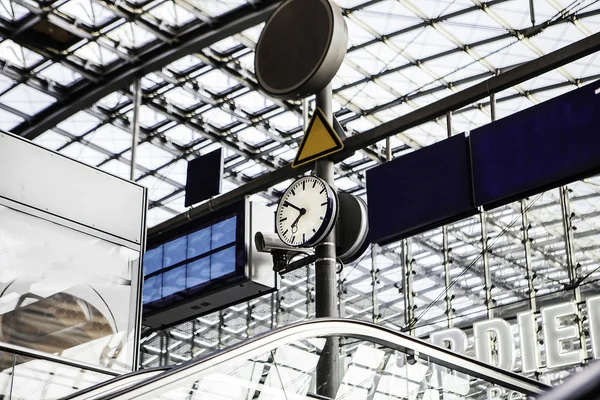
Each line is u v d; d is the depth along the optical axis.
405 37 26.39
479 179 16.39
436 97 28.11
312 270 29.12
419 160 17.47
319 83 13.22
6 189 12.26
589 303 19.62
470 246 24.05
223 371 7.32
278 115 29.88
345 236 13.68
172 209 34.12
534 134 15.84
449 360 9.89
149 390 6.55
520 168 15.87
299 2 13.63
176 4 24.70
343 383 9.04
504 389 10.28
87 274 12.95
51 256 12.55
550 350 19.70
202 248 20.97
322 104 13.42
